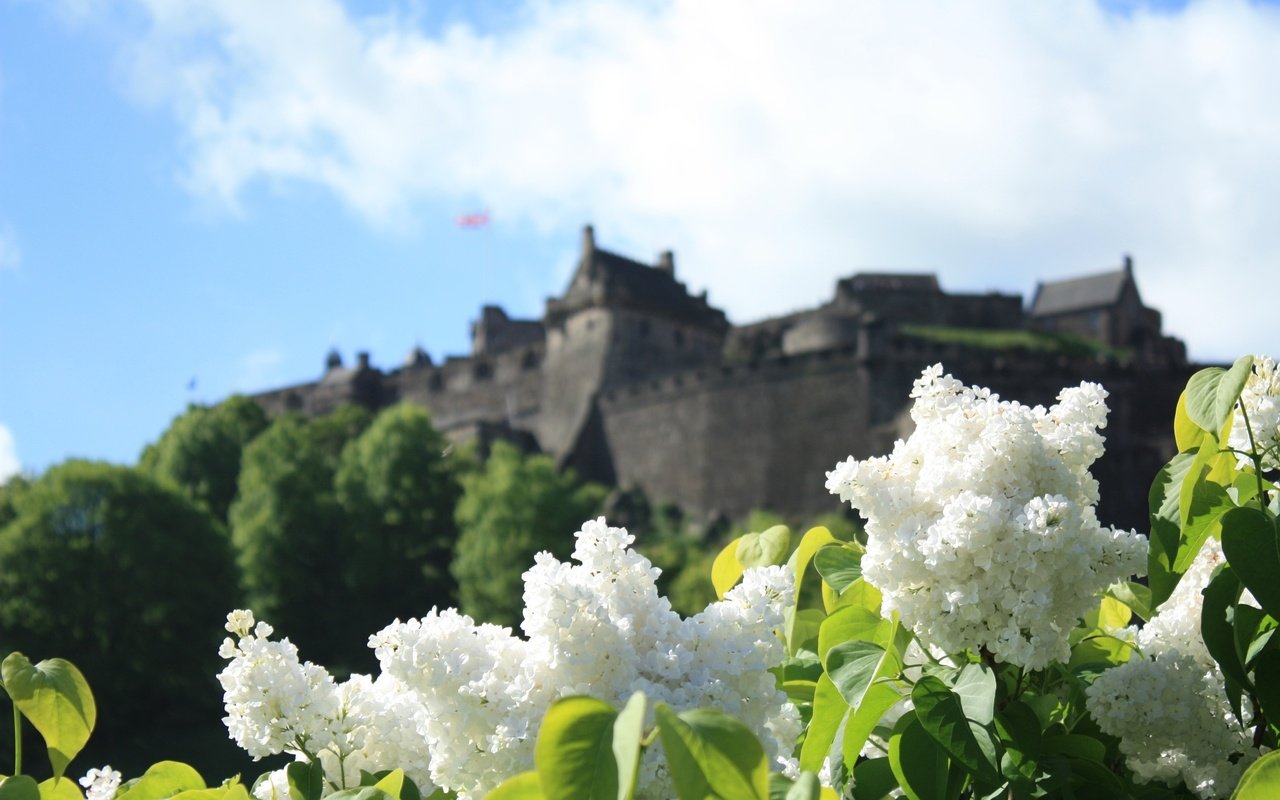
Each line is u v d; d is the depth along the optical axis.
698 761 2.87
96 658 67.19
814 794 3.05
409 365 138.50
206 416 112.00
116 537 69.19
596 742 2.98
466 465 108.81
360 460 99.56
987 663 4.25
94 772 4.54
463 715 3.79
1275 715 4.02
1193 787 4.41
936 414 4.36
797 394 107.88
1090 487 4.21
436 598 94.69
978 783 4.11
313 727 4.15
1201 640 4.66
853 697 3.84
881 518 4.07
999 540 3.96
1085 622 4.90
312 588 90.81
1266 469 4.48
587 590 3.77
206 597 71.12
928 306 133.75
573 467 117.31
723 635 3.85
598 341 122.19
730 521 108.88
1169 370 109.31
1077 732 4.45
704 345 126.94
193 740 67.38
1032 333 132.50
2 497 72.88
